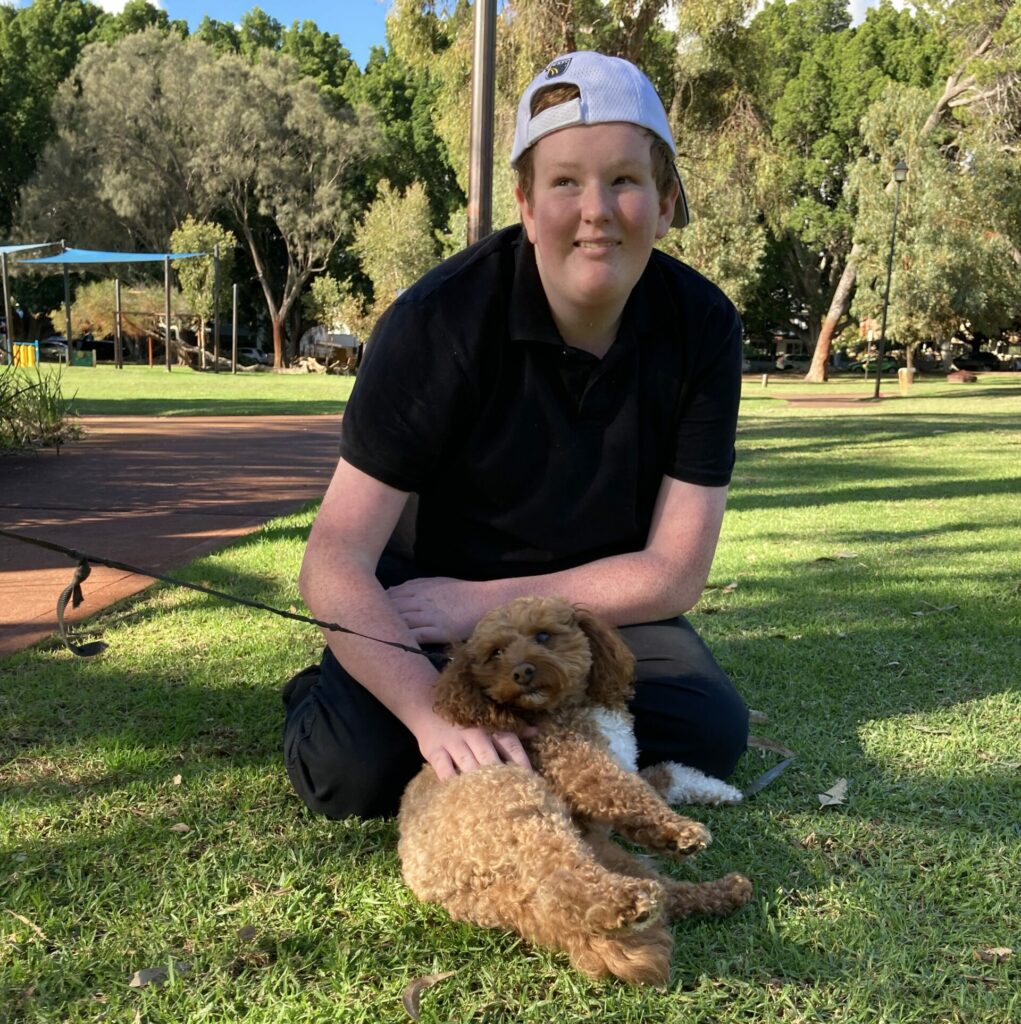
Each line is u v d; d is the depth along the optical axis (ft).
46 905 7.44
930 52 141.28
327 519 8.89
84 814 8.91
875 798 9.27
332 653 9.55
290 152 157.38
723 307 9.53
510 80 56.24
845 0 160.76
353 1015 6.23
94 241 160.66
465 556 9.48
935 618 15.33
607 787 7.27
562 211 8.02
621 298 8.39
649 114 8.05
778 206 75.46
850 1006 6.32
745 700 11.87
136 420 57.93
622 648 8.30
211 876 7.89
